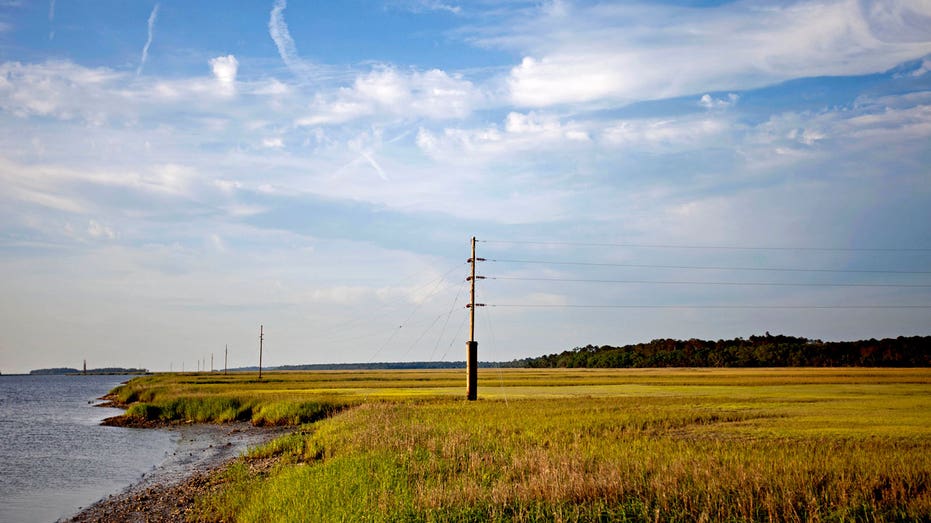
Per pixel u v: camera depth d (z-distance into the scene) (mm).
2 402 100688
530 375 138875
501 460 21328
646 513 14758
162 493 24453
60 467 33031
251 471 26547
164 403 59750
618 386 80000
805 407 42094
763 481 16781
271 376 180500
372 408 44312
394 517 14852
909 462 19641
